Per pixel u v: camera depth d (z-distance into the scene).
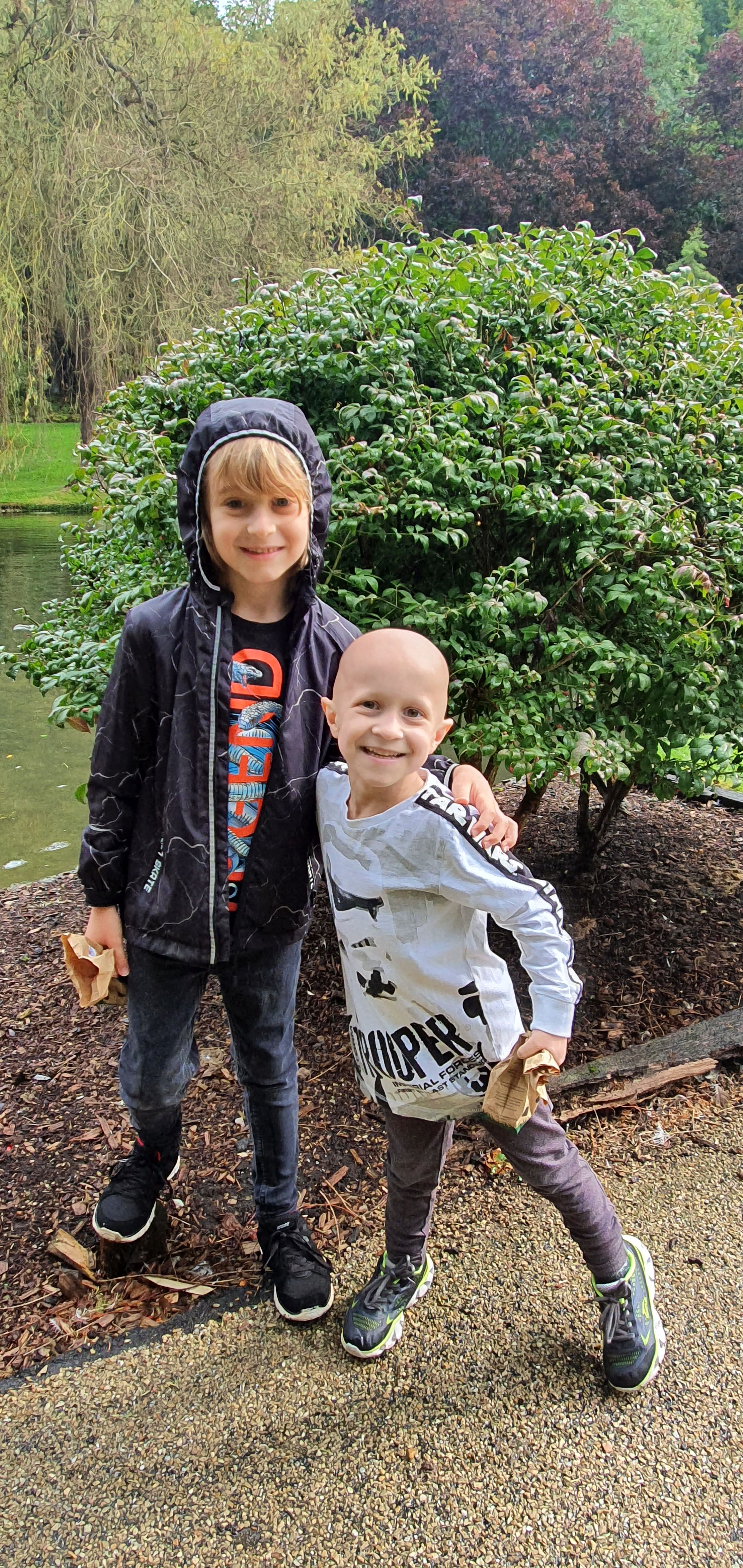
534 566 2.54
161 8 12.47
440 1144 1.56
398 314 2.33
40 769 5.46
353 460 2.20
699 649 2.34
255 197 13.02
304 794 1.52
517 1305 1.73
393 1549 1.34
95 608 2.79
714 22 34.03
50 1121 2.27
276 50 14.20
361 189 14.57
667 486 2.53
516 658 2.53
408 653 1.30
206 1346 1.66
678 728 2.54
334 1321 1.71
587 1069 2.37
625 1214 1.95
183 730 1.46
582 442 2.33
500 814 1.37
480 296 2.51
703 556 2.41
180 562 2.35
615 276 2.88
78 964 1.55
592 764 2.25
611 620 2.51
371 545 2.42
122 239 11.78
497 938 3.14
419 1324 1.70
